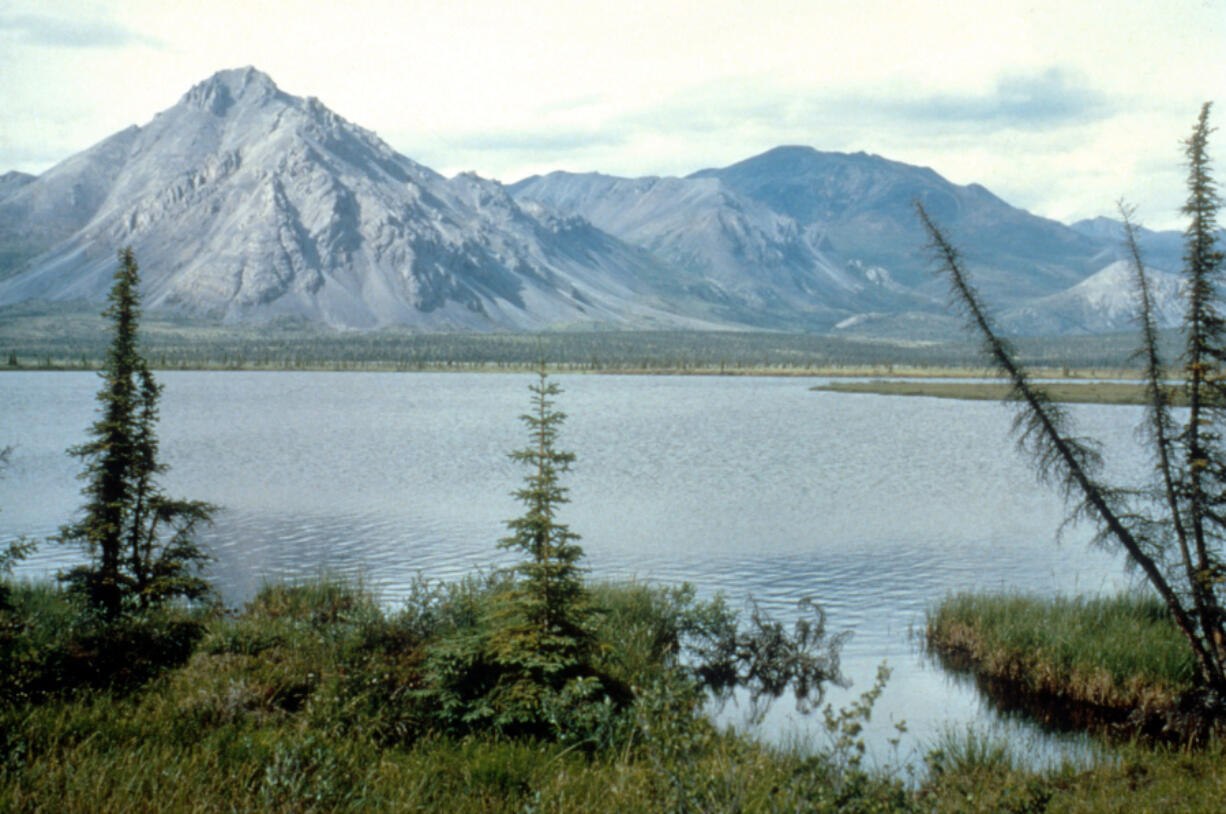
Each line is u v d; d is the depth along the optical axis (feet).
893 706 67.05
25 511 168.25
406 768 38.65
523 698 46.68
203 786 33.86
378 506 176.76
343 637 62.54
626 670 60.03
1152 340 54.60
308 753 37.32
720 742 42.50
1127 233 55.26
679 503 181.78
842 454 280.51
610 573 116.88
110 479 76.48
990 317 55.93
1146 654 69.92
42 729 39.06
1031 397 55.77
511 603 52.06
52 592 84.94
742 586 110.83
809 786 33.65
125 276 77.92
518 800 35.78
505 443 313.94
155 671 51.01
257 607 87.45
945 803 38.93
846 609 99.19
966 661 79.00
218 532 149.28
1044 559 129.18
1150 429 56.08
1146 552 58.39
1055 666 70.95
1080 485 56.54
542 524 52.42
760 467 246.47
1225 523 53.06
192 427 379.14
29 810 30.73
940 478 224.12
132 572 77.30
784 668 77.41
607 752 43.39
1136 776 47.70
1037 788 38.58
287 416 446.60
